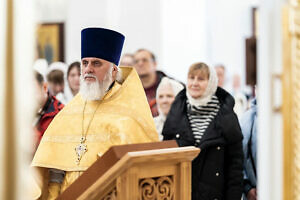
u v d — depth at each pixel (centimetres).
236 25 862
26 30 107
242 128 390
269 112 369
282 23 364
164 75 585
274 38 369
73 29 811
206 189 327
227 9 859
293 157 363
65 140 296
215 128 333
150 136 288
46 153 295
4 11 105
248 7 862
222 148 331
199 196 328
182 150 207
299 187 364
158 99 437
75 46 810
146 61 574
